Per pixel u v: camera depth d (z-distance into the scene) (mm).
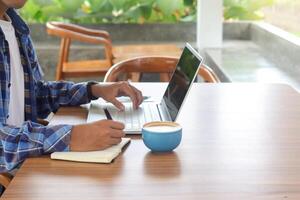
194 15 4543
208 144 1370
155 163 1237
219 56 3664
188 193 1069
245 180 1132
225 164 1227
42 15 4457
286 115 1651
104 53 4168
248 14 4434
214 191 1077
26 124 1352
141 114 1648
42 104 1835
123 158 1271
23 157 1273
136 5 4480
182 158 1268
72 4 4402
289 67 3117
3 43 1581
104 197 1054
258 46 4074
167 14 4500
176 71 1744
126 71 2445
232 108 1735
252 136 1438
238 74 3008
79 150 1280
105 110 1708
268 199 1041
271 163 1233
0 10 1723
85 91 1774
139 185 1110
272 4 3994
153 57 2473
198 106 1760
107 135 1291
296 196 1056
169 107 1628
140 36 4539
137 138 1423
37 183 1124
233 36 4477
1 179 1323
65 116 1674
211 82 2207
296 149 1334
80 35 3566
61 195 1063
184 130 1489
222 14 4105
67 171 1192
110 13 4484
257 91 1987
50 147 1279
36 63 1879
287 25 3543
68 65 3762
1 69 1540
